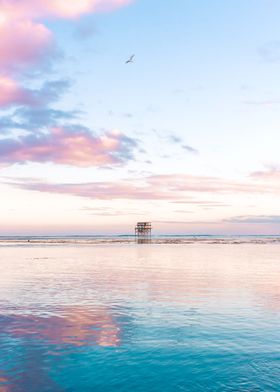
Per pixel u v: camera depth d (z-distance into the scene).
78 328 13.70
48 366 10.10
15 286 24.02
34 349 11.41
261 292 21.17
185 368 9.92
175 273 31.19
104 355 10.89
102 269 34.75
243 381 9.07
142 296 20.02
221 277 28.31
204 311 16.25
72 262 42.69
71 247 84.00
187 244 105.31
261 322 14.38
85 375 9.52
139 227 185.75
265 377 9.29
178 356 10.78
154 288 22.84
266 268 35.38
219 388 8.71
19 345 11.78
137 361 10.43
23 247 84.62
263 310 16.44
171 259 47.03
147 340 12.23
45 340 12.28
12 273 31.59
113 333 13.01
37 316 15.56
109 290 22.16
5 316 15.60
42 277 28.73
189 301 18.50
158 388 8.78
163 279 27.20
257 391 8.49
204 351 11.18
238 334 12.83
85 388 8.82
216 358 10.60
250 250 70.31
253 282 25.47
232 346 11.60
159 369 9.86
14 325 14.16
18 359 10.59
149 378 9.33
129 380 9.25
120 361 10.44
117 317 15.26
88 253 60.00
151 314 15.77
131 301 18.61
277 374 9.48
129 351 11.21
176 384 8.99
